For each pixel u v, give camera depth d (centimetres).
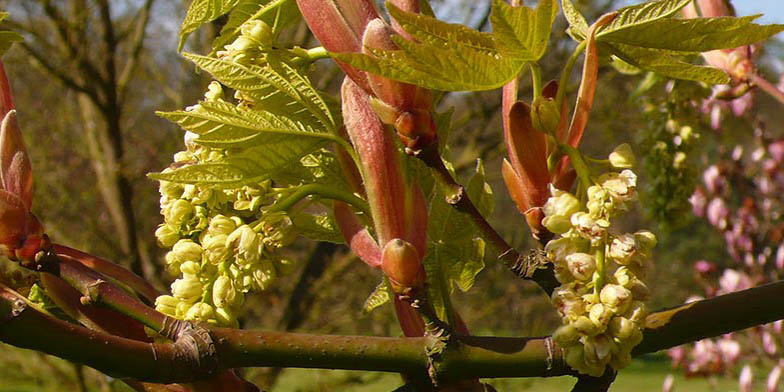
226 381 39
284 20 44
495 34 36
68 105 290
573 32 45
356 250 40
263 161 40
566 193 37
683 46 39
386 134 38
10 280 40
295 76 40
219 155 41
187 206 40
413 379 38
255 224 40
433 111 44
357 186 41
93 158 275
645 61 40
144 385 40
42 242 38
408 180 39
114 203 268
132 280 41
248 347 37
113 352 35
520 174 40
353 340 37
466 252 45
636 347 39
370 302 47
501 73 37
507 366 38
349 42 37
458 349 38
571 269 36
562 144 39
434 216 45
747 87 61
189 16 43
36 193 276
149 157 286
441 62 36
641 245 36
